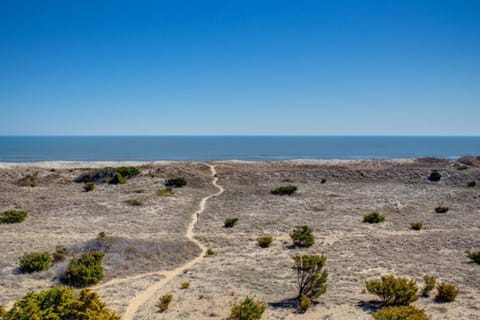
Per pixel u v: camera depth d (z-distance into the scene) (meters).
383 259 24.86
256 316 14.47
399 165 87.44
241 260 25.81
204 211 45.03
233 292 18.67
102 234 31.39
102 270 21.39
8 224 36.94
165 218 40.47
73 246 27.20
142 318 15.46
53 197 50.12
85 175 63.50
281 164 88.19
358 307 16.09
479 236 31.77
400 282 16.56
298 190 58.78
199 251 28.67
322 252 27.52
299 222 38.62
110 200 48.69
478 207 46.38
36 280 20.95
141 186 59.03
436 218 40.28
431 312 15.16
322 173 72.06
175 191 56.38
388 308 14.24
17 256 25.38
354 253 26.83
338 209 45.12
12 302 17.28
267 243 29.94
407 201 49.81
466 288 18.89
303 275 17.62
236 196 54.78
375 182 67.19
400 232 34.38
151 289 19.67
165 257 26.12
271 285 20.00
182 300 17.62
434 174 67.62
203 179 66.12
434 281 18.16
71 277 20.64
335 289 19.11
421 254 26.27
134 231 34.75
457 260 24.62
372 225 37.12
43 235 32.81
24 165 82.81
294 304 16.81
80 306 13.67
